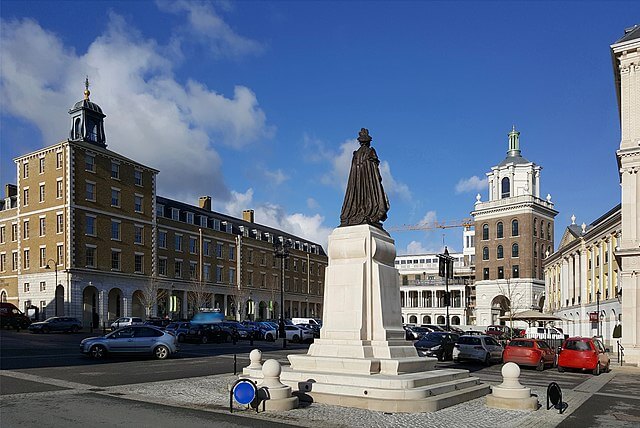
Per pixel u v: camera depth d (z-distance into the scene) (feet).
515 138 322.34
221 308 252.62
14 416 39.65
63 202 181.27
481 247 306.55
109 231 193.36
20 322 169.27
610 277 171.83
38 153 189.37
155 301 205.16
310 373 49.65
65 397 48.60
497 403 46.85
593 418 44.50
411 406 43.04
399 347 53.06
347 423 38.52
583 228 220.23
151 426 36.73
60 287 180.55
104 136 212.64
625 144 115.85
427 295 380.99
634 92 116.37
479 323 300.20
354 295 53.47
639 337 109.81
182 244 230.07
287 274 305.53
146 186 211.61
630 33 120.57
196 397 49.06
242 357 98.27
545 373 89.10
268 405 42.60
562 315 234.99
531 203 288.92
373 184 57.98
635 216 113.50
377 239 54.95
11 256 196.65
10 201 205.36
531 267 286.87
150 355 97.86
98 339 91.61
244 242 269.64
